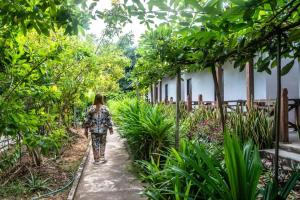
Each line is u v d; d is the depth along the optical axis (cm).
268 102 759
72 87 840
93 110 731
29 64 396
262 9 226
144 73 569
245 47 301
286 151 617
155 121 634
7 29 342
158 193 321
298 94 952
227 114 805
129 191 503
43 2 233
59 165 682
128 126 734
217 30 233
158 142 630
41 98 473
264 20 246
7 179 550
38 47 462
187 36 273
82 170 646
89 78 926
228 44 301
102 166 689
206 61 354
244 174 241
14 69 381
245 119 695
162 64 498
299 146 607
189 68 439
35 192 504
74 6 241
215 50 313
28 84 409
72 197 471
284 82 940
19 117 346
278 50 272
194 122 851
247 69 847
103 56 1343
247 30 278
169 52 390
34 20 246
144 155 646
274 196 249
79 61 848
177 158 343
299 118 789
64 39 571
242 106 890
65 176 600
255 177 247
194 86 1648
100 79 1191
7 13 245
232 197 244
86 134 740
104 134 729
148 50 465
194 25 254
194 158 339
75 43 774
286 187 255
